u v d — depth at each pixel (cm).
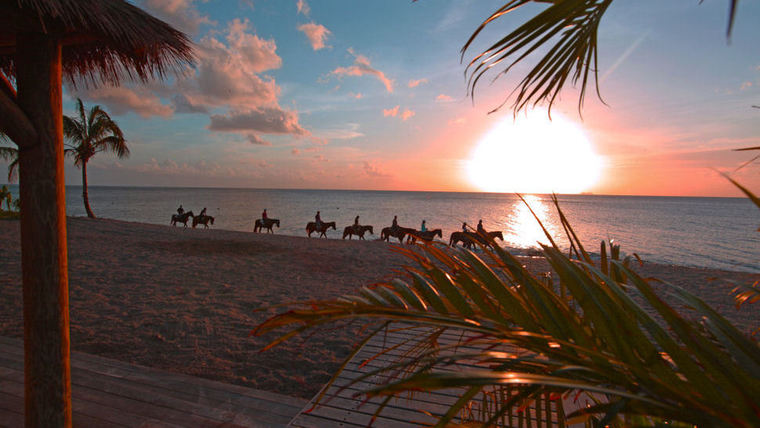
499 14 112
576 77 143
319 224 2406
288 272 1179
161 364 545
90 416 361
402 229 2133
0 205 2288
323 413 370
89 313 742
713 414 57
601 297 78
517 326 97
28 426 259
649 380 65
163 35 266
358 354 492
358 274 1180
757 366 63
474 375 58
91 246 1459
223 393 411
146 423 354
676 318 70
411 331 554
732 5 41
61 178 252
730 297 920
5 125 223
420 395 387
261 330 87
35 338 253
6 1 208
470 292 100
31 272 248
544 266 930
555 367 81
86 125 2312
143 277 1041
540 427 109
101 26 223
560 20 123
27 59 234
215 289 955
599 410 67
